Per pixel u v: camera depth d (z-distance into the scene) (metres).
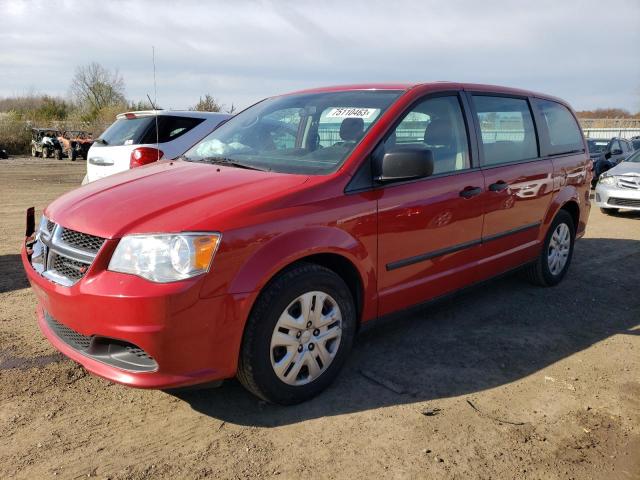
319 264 3.14
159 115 7.44
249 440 2.74
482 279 4.31
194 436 2.77
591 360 3.78
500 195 4.25
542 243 5.04
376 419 2.95
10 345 3.73
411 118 3.65
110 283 2.55
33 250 3.21
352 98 3.87
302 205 2.94
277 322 2.84
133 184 3.23
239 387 3.27
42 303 3.00
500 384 3.39
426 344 3.95
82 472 2.47
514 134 4.61
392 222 3.37
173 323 2.52
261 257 2.72
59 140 29.12
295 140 3.75
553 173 4.96
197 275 2.55
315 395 3.15
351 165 3.24
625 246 7.49
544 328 4.33
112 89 38.75
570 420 3.00
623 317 4.64
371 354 3.76
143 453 2.62
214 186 3.04
